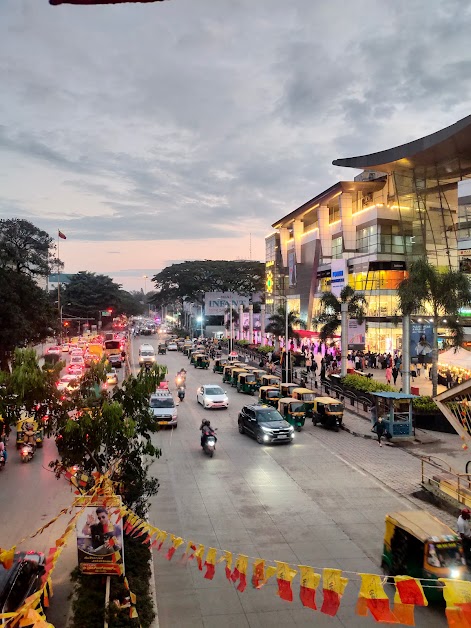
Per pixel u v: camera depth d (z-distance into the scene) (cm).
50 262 6581
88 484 1166
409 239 5891
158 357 6938
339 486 1806
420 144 5138
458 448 2344
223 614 1033
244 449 2316
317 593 1112
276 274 9362
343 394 3494
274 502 1644
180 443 2414
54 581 1135
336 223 6950
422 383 4097
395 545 1142
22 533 1385
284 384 3441
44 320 4678
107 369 1300
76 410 1233
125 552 1108
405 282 3247
